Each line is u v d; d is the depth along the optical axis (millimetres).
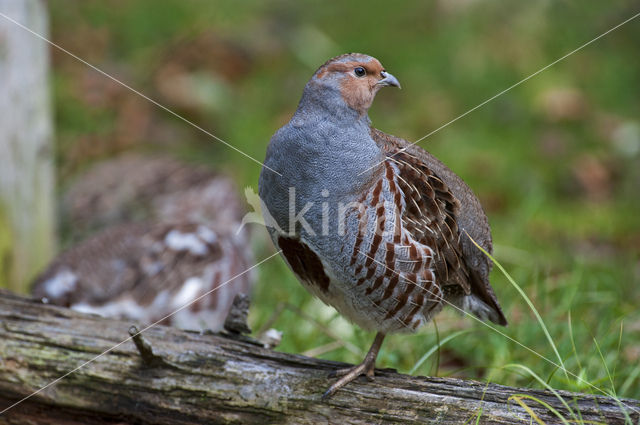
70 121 16344
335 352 8883
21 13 10375
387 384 6488
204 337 6828
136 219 13688
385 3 20109
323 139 6305
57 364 6617
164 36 18828
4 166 10375
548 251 12117
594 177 15734
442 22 19625
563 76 18469
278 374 6559
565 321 8734
